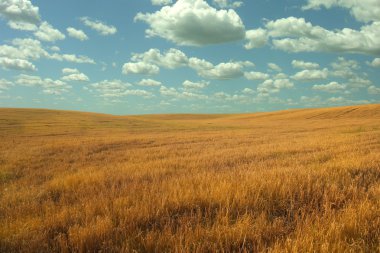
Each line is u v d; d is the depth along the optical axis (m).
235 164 9.60
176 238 3.53
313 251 3.14
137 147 18.56
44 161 12.59
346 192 5.12
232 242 3.55
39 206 5.31
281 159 10.11
